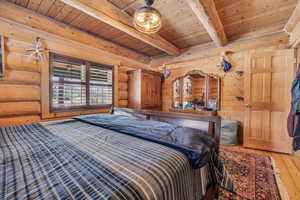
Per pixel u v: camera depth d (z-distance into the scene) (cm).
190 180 87
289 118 214
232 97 309
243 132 285
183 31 277
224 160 215
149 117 202
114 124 162
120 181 61
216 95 329
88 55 295
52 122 183
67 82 265
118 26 216
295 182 163
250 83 272
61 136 127
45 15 223
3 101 199
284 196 141
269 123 255
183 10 209
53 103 247
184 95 392
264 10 207
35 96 226
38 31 225
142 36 257
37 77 227
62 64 259
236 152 247
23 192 54
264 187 153
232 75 308
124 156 85
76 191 55
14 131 143
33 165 76
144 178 63
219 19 222
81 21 241
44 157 85
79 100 284
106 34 291
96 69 314
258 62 265
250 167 195
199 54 347
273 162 210
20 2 193
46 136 127
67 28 250
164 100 435
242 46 287
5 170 70
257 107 265
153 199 56
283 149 244
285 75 242
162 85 439
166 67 423
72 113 271
